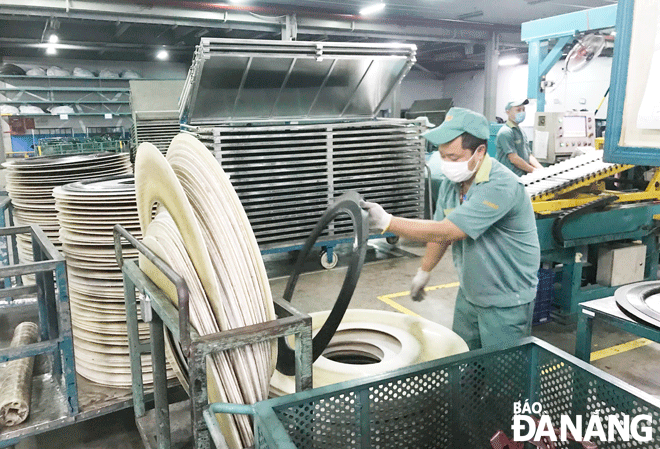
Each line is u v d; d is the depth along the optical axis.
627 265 4.13
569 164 4.27
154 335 1.67
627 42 1.05
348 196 1.62
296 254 6.18
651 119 1.01
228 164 4.70
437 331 2.10
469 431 1.34
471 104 20.03
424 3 11.81
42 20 12.21
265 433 0.98
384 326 2.21
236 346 1.24
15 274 2.02
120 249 2.03
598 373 1.19
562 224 3.55
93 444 2.56
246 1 10.77
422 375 1.25
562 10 12.70
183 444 2.02
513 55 17.06
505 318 2.17
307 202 4.99
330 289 4.90
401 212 5.50
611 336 3.80
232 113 5.53
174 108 9.77
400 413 1.24
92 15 9.88
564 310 3.97
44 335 2.79
